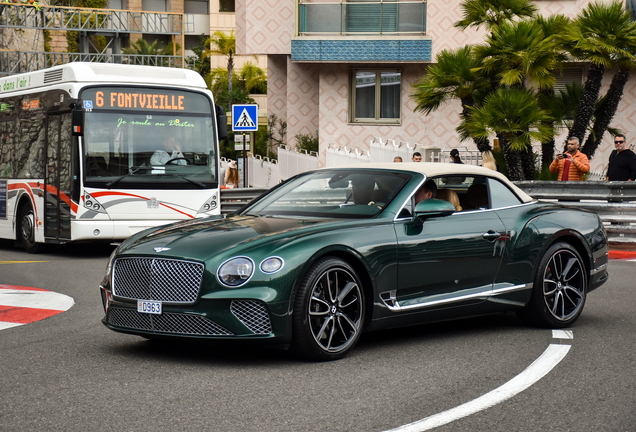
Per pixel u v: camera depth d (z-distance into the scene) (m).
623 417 4.38
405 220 6.22
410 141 24.25
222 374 5.33
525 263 6.87
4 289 9.52
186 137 13.70
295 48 24.00
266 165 27.78
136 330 5.69
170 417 4.35
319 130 24.69
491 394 4.84
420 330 6.99
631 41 16.75
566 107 18.25
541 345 6.32
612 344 6.37
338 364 5.63
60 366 5.58
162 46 61.75
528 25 16.52
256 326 5.38
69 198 13.04
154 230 6.36
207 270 5.39
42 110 13.94
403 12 23.64
